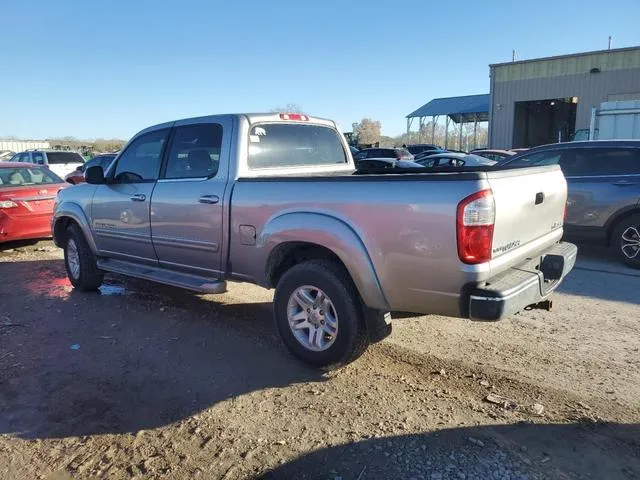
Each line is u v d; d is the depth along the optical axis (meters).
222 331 5.17
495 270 3.51
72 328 5.36
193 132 5.15
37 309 6.00
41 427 3.54
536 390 3.88
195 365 4.41
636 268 7.64
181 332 5.17
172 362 4.48
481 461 3.05
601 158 7.98
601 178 7.88
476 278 3.40
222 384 4.07
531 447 3.18
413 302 3.68
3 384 4.15
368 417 3.55
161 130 5.49
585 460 3.06
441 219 3.43
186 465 3.10
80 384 4.13
